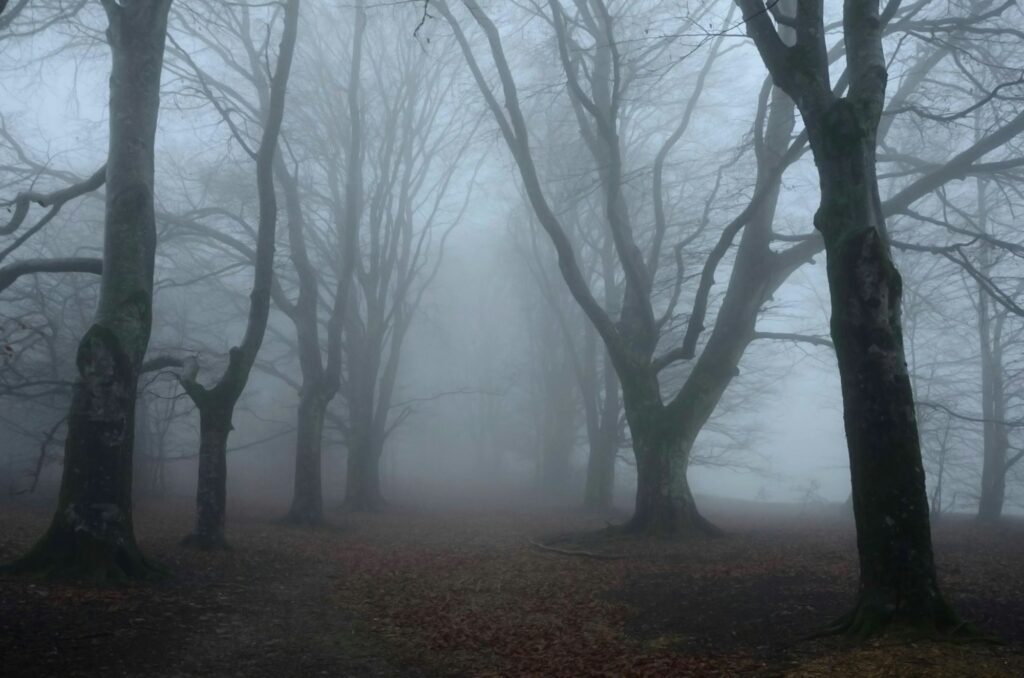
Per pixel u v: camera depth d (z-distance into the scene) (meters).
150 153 14.50
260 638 10.49
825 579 14.05
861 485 9.66
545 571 16.31
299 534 22.67
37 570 12.54
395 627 11.48
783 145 21.16
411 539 23.14
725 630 10.65
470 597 13.65
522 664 9.60
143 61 14.56
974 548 19.22
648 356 21.56
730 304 21.06
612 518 29.80
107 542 12.87
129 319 13.62
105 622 10.27
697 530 20.84
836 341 10.02
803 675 8.25
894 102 21.16
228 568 15.43
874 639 9.04
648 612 12.03
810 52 10.87
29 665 8.39
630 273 21.30
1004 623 9.98
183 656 9.36
